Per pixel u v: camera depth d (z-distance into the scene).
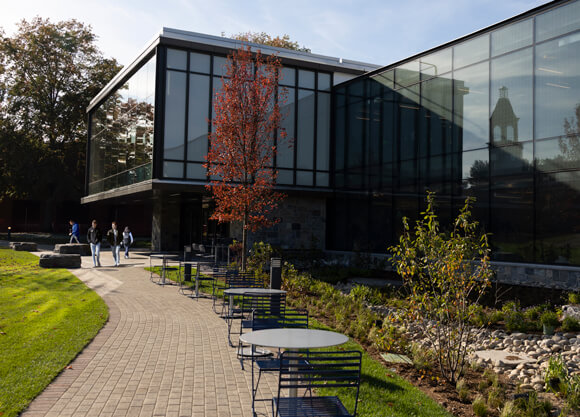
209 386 5.93
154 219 29.59
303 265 20.72
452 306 7.08
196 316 10.32
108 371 6.44
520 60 14.83
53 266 18.94
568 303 11.28
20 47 44.44
